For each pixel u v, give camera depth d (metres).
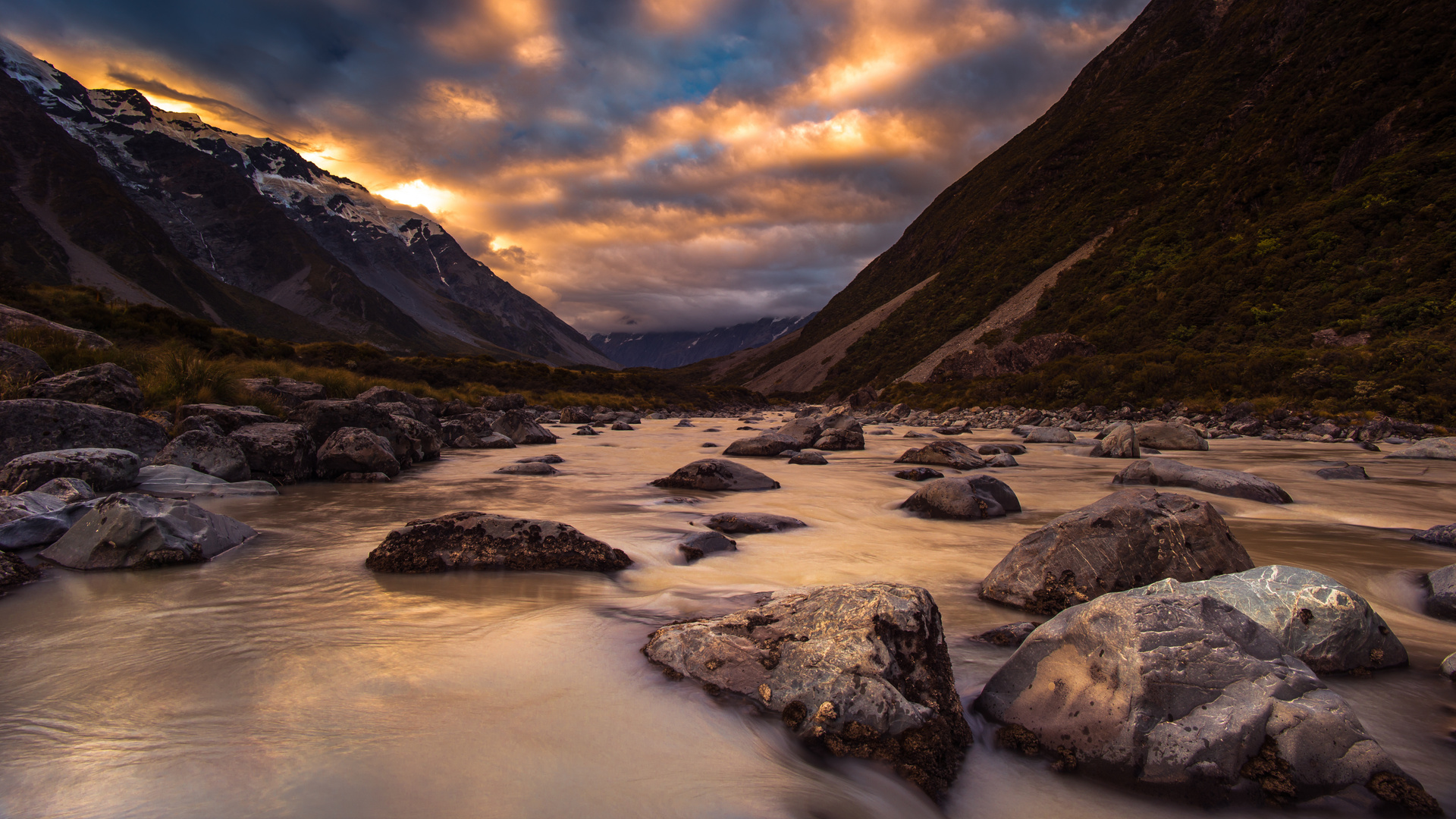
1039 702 3.10
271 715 2.91
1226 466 15.49
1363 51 53.09
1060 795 2.68
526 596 4.86
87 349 15.04
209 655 3.59
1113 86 118.56
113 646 3.70
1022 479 12.91
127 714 2.91
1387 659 3.86
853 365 112.31
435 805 2.30
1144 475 11.25
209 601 4.55
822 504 9.65
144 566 5.39
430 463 14.11
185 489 8.53
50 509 6.06
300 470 10.48
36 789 2.35
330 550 6.16
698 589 5.18
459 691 3.22
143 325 31.09
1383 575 5.91
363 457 10.85
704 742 2.84
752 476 11.18
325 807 2.27
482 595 4.85
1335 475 13.04
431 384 42.16
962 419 40.41
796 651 3.25
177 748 2.63
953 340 85.88
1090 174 93.56
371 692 3.18
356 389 21.17
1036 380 45.56
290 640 3.85
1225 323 40.72
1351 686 3.62
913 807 2.56
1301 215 44.53
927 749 2.78
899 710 2.89
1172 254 59.53
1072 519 5.33
